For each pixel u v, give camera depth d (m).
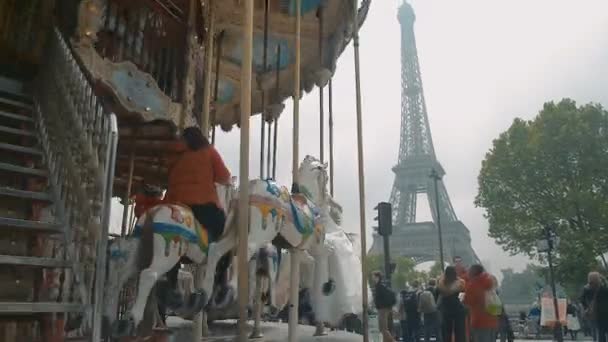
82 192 6.38
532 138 50.69
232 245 7.23
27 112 9.23
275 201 7.73
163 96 10.82
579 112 50.12
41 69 10.29
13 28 10.52
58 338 6.47
